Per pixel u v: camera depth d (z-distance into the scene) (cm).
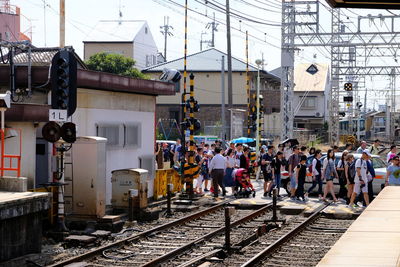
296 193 2912
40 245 1645
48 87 2248
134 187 2320
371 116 13188
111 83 2486
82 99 2391
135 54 8969
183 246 1769
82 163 2103
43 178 2258
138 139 2792
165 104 8069
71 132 1866
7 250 1504
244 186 3053
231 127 4775
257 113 4375
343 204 2767
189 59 8269
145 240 1939
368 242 861
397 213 1098
